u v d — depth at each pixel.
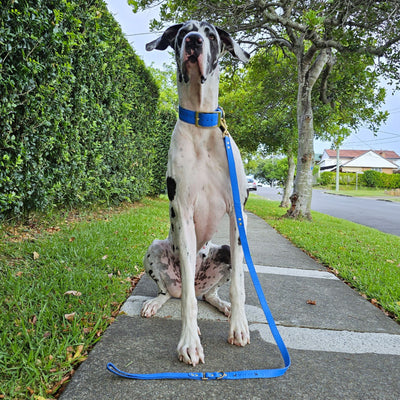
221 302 2.42
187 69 1.88
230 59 9.41
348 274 3.60
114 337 1.93
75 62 4.81
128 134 7.35
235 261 2.00
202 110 1.96
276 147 12.42
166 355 1.78
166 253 2.34
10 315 1.99
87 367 1.62
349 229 7.88
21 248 3.18
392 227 10.12
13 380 1.47
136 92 7.87
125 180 7.14
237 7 6.83
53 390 1.46
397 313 2.56
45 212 4.56
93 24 5.01
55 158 4.49
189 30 1.98
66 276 2.65
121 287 2.66
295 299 2.80
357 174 44.00
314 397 1.51
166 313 2.31
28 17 3.37
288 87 11.22
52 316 2.02
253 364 1.75
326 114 10.57
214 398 1.45
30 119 3.75
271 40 8.84
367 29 6.82
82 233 4.01
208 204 2.04
